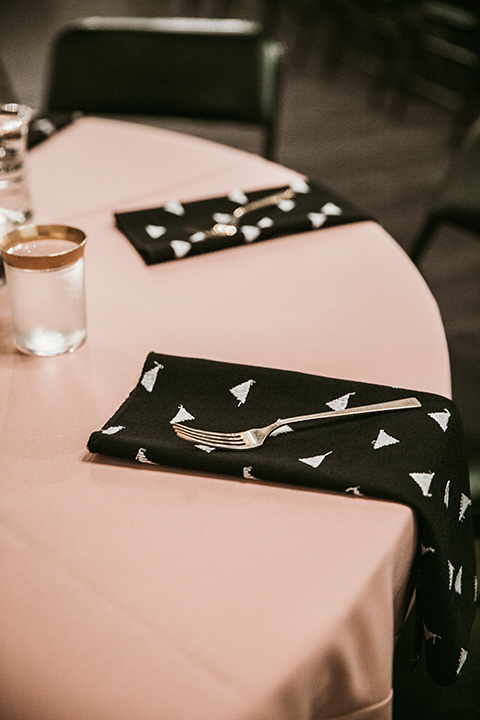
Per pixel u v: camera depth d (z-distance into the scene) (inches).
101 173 48.7
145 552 21.6
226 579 20.8
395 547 22.0
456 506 26.5
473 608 27.5
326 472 23.4
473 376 52.9
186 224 40.8
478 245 111.2
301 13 186.1
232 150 52.7
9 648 18.9
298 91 171.2
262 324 33.3
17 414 27.0
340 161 137.9
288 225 41.0
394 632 24.9
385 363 30.7
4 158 36.6
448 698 30.7
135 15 226.7
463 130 143.8
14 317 29.8
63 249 30.5
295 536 22.1
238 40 65.1
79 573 20.9
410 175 133.0
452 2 139.8
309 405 27.1
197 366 28.6
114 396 28.1
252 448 24.8
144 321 33.2
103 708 17.7
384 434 25.5
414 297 35.8
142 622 19.6
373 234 41.9
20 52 187.2
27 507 23.0
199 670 18.4
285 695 18.4
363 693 21.7
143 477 24.3
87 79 65.8
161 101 66.9
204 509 23.0
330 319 33.8
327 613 19.9
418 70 165.8
